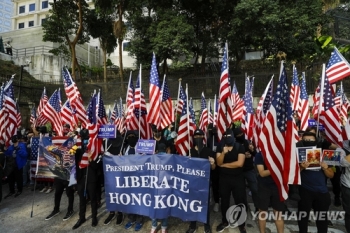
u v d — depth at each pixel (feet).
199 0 57.98
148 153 17.49
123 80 74.33
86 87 62.18
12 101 28.53
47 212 21.07
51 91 63.41
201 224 17.89
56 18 70.33
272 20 48.29
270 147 13.79
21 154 25.76
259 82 52.95
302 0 53.62
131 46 61.05
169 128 28.78
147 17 61.00
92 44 129.18
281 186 13.50
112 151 20.47
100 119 24.54
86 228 17.81
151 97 22.08
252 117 26.03
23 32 106.52
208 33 67.15
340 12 73.67
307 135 15.21
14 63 86.94
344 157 13.69
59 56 91.97
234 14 54.08
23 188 28.09
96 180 18.42
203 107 34.50
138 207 16.60
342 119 25.62
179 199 16.08
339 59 19.80
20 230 18.12
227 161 16.06
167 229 17.29
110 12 67.67
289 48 54.85
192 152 18.40
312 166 13.80
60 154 20.06
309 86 48.70
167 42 53.57
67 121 30.83
